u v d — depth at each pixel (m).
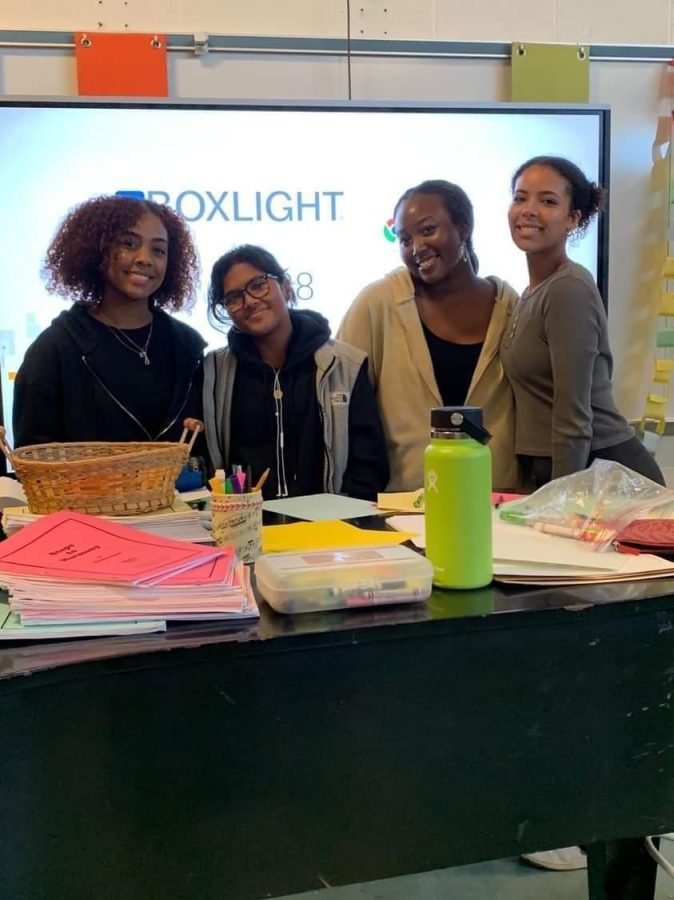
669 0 2.94
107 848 0.83
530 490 2.25
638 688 0.96
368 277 2.82
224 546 1.13
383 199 2.80
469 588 0.98
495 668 0.91
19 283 2.62
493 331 2.25
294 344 2.15
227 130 2.69
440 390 2.28
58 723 0.80
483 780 0.93
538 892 1.72
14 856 0.79
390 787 0.90
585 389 2.02
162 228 2.15
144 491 1.37
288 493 2.12
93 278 2.13
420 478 2.23
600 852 1.34
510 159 2.84
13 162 2.58
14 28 2.57
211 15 2.67
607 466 1.41
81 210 2.16
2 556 0.97
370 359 2.33
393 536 1.28
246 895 0.87
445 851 0.92
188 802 0.85
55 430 2.07
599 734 0.95
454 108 2.79
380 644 0.88
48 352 2.06
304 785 0.88
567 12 2.88
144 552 0.97
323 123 2.74
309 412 2.15
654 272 3.00
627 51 2.92
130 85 2.63
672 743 0.98
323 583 0.92
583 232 2.79
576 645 0.93
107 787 0.82
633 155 2.96
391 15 2.77
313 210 2.77
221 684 0.84
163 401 2.14
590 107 2.85
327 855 0.89
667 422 3.06
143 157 2.65
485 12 2.83
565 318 2.01
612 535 1.15
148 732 0.83
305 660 0.86
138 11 2.63
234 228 2.73
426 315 2.31
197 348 2.20
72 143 2.61
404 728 0.90
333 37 2.74
